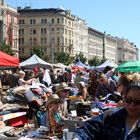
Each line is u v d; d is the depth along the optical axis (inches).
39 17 5674.2
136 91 138.3
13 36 4616.1
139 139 136.4
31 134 280.8
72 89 586.2
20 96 374.6
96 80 571.5
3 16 4259.4
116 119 140.1
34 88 464.4
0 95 450.0
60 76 1010.1
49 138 272.4
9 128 281.1
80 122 304.8
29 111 358.3
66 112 366.3
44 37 5679.1
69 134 247.6
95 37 7377.0
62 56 5073.8
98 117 142.3
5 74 954.7
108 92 493.4
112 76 717.9
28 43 5713.6
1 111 354.0
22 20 5718.5
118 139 137.9
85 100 500.4
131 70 727.7
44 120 308.2
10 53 3627.0
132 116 139.6
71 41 5989.2
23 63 1197.7
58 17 5644.7
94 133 140.3
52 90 587.2
